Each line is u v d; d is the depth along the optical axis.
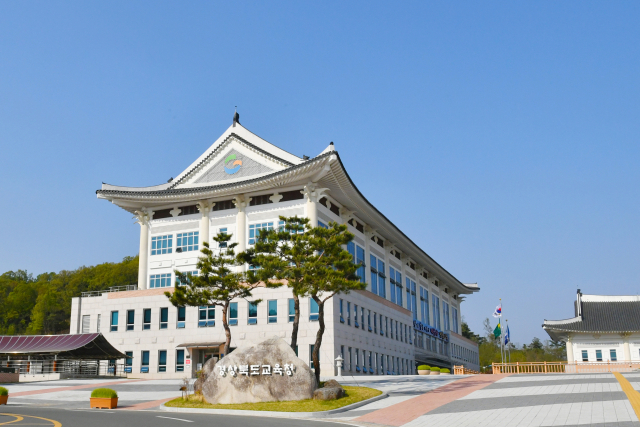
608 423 20.73
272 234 36.88
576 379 37.22
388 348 69.25
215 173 65.31
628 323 67.12
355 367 59.19
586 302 72.19
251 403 30.36
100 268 126.44
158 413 28.33
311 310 56.22
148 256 66.25
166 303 61.94
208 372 32.91
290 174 56.62
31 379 56.47
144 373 60.69
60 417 25.02
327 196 61.38
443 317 103.25
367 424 23.91
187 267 63.72
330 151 53.97
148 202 65.62
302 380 30.78
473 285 118.06
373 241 73.06
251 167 63.59
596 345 67.88
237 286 37.09
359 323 61.72
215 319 59.53
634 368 61.56
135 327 62.50
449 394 32.84
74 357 58.66
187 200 64.31
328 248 36.31
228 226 62.84
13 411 29.09
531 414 23.94
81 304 70.69
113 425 21.48
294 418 26.52
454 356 103.19
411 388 37.12
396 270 81.06
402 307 76.62
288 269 35.41
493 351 141.12
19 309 120.56
